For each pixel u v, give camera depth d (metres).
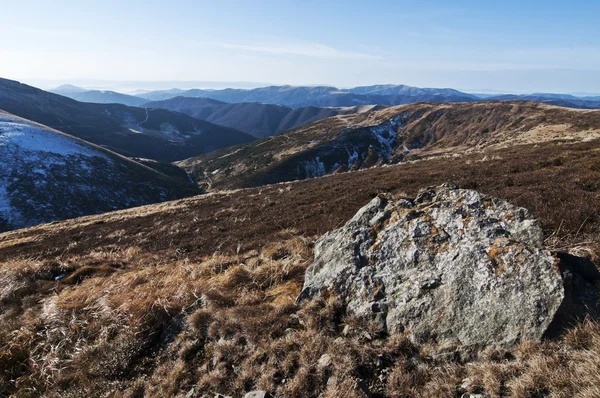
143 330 6.14
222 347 5.12
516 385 3.31
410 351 4.33
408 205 6.62
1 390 5.45
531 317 3.83
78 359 5.62
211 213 26.73
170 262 11.39
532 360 3.46
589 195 8.34
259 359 4.78
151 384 4.99
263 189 37.03
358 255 6.08
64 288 8.83
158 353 5.67
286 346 4.84
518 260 4.30
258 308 5.94
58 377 5.41
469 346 4.03
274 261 8.09
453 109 171.75
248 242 13.16
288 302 5.95
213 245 14.70
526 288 4.04
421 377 3.98
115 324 6.34
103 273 10.04
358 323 5.00
